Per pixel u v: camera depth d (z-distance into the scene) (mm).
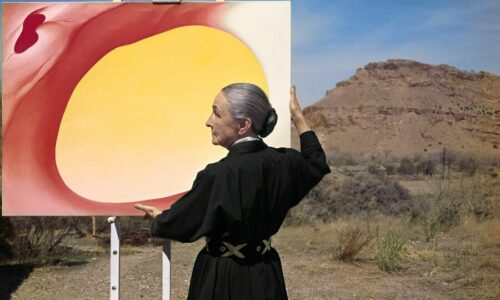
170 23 3244
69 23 3254
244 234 2320
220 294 2338
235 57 3207
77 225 11773
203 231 2268
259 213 2326
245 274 2340
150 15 3258
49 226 9656
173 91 3227
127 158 3217
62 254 9531
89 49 3248
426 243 10172
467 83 80938
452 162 43938
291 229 12773
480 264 8016
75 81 3238
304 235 11586
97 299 6887
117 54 3246
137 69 3240
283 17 3193
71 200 3215
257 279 2344
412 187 24719
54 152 3229
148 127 3221
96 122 3234
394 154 62094
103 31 3254
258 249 2377
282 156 2412
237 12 3213
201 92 3219
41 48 3242
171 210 2326
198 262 2439
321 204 16500
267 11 3201
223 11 3223
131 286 7461
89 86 3238
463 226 11898
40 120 3234
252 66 3191
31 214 3215
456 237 10781
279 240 11000
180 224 2309
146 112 3225
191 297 2426
